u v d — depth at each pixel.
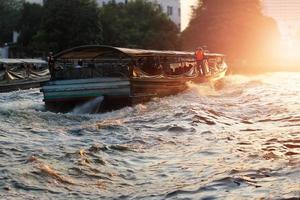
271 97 21.52
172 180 8.28
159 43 65.06
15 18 76.06
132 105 19.44
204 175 8.36
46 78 33.62
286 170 7.90
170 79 22.28
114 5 72.31
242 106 18.69
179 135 12.84
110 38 61.62
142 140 12.13
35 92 28.25
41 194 7.56
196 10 61.00
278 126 13.73
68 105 19.94
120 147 11.01
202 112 16.38
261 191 6.78
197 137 12.41
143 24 68.25
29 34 64.56
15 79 30.33
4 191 7.62
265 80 33.47
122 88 19.23
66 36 56.94
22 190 7.72
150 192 7.55
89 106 19.42
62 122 16.05
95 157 10.02
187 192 7.22
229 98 22.03
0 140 12.04
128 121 15.66
